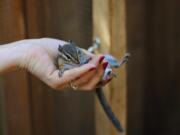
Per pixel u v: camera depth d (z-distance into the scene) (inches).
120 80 52.4
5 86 58.3
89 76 34.4
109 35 51.4
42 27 57.4
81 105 67.7
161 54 77.9
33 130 62.6
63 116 66.4
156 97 79.9
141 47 75.2
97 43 52.2
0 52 37.0
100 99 44.3
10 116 59.7
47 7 57.8
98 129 56.2
